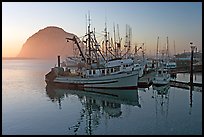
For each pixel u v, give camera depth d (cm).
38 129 2427
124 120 2720
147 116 2886
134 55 8256
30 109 3359
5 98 4241
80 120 2767
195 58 12031
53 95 4616
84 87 5272
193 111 3106
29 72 11231
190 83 5550
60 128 2464
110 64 5222
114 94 4712
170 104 3597
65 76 5784
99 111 3247
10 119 2808
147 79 5666
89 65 5481
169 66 9244
